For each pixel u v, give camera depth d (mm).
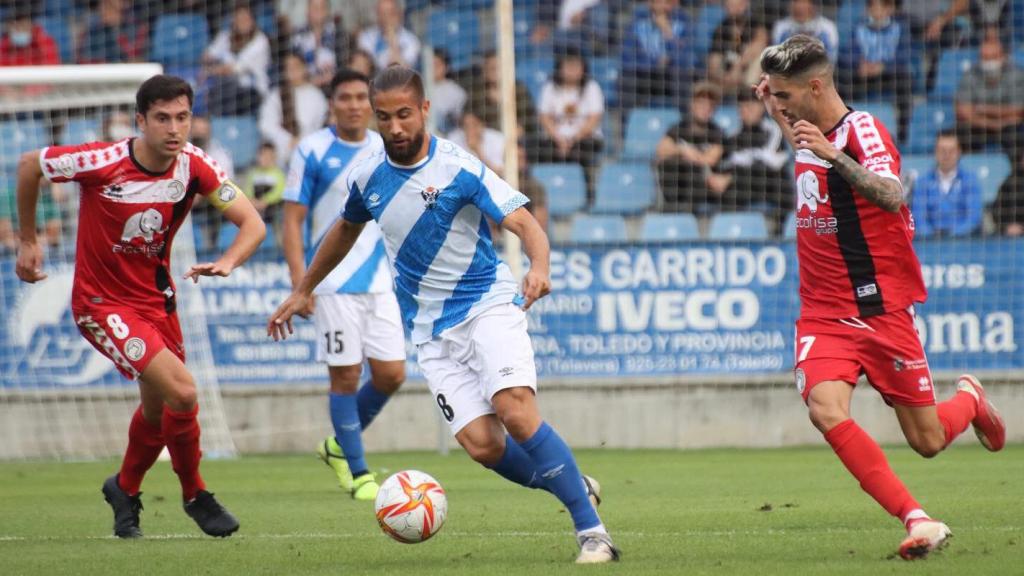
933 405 18547
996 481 29047
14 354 40781
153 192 19906
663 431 40250
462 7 51375
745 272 40312
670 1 49844
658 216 46219
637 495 27375
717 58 49219
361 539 20578
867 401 40281
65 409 40719
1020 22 48625
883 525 21438
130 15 52812
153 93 19297
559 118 47844
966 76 47500
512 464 18125
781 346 40406
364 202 17891
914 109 48625
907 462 34406
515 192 17141
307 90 49375
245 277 40656
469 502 26500
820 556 17391
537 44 50781
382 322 28797
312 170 28594
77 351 40781
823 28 49188
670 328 40250
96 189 19797
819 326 18281
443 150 17422
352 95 28297
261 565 17516
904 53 48969
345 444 28172
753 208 46312
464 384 17781
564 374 40219
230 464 37375
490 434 17703
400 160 17297
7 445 40656
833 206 17953
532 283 16344
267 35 50906
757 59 49438
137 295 20359
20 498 28812
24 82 37750
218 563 17781
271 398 40594
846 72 49125
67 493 29938
